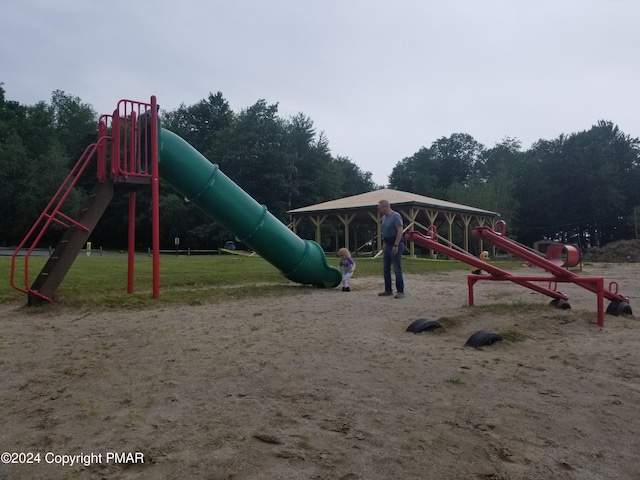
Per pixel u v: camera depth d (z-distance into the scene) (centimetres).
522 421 307
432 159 8944
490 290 1065
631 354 480
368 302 847
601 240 6919
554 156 6775
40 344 511
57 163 5206
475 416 312
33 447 265
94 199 838
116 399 340
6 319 668
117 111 866
